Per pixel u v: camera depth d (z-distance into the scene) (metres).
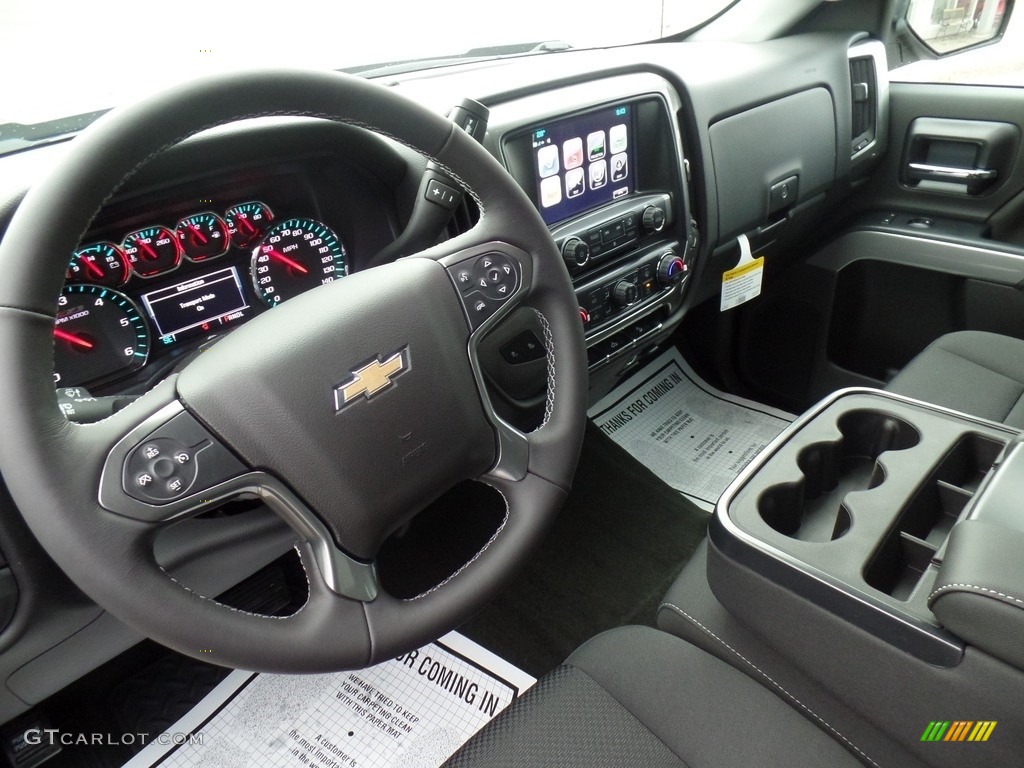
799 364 1.81
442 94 1.08
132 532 0.57
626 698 0.75
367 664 0.67
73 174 0.54
